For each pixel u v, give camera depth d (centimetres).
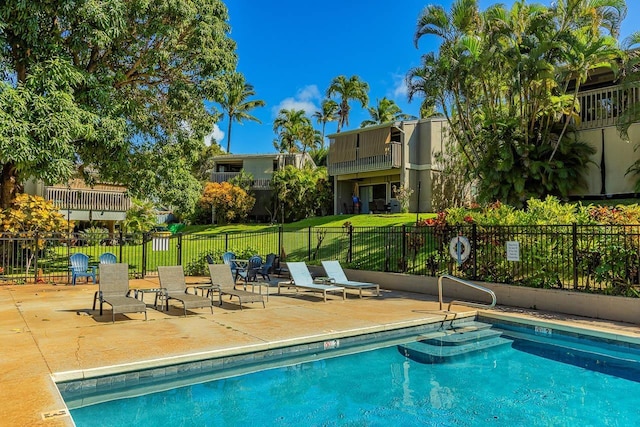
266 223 3284
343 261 1531
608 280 853
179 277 920
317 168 3559
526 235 984
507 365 622
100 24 1226
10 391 408
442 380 560
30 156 1094
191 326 711
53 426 331
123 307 699
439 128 2580
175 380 527
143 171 1588
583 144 1678
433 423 432
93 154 1463
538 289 910
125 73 1592
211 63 1552
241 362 579
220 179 3566
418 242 1263
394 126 2536
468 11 1608
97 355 531
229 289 943
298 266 1141
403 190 2425
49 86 1157
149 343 593
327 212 3136
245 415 447
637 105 1441
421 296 1094
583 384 548
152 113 1705
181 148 1717
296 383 542
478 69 1538
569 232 938
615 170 1641
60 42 1336
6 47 1196
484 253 1056
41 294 1074
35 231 1324
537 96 1584
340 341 682
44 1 1170
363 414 455
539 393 517
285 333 663
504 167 1622
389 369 600
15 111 1080
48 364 493
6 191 1520
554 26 1545
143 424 418
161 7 1382
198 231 2931
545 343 741
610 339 686
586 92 1741
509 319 827
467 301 1023
